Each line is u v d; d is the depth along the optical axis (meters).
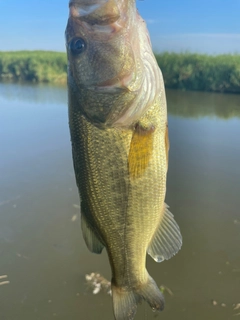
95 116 0.26
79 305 0.50
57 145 1.02
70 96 0.27
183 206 0.70
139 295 0.30
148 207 0.28
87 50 0.26
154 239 0.30
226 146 0.94
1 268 0.57
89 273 0.55
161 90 0.27
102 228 0.29
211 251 0.59
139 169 0.27
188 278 0.54
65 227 0.66
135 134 0.26
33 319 0.48
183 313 0.49
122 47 0.25
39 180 0.82
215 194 0.73
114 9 0.25
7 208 0.71
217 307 0.49
